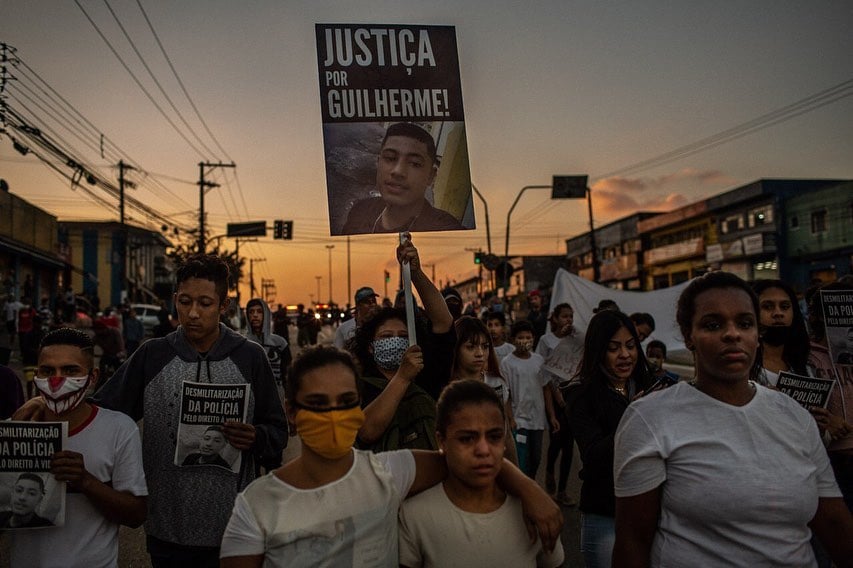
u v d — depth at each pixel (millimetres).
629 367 3713
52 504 2682
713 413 2340
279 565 2107
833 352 3906
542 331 14672
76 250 54719
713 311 2355
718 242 45625
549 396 6871
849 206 36000
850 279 4289
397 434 3336
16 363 19891
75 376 2820
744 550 2227
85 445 2834
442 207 4148
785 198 40625
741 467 2240
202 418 3258
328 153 4074
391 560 2268
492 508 2383
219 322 3541
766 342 4031
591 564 3457
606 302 8781
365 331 4098
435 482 2461
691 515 2287
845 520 2377
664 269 52750
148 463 3336
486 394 2330
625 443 2457
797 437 2324
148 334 31594
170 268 71500
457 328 4578
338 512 2178
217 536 3238
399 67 4211
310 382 2203
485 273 87750
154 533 3283
